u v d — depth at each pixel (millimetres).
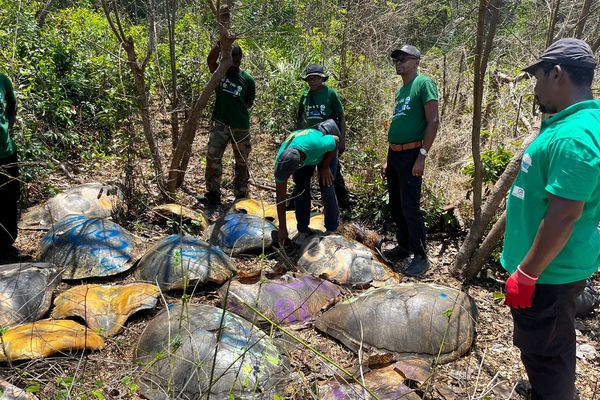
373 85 7934
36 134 5648
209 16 8398
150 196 5543
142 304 3455
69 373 2881
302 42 9375
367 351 3170
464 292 3824
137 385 2504
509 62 8547
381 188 5406
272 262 4375
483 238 4785
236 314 3363
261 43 9203
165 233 4945
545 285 2283
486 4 3633
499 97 7746
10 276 3496
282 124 8000
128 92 6668
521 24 7480
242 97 5434
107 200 5023
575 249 2213
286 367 2873
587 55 2180
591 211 2189
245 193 5785
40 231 4730
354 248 4234
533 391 2570
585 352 3424
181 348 2771
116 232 4211
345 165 6645
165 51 7875
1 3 7203
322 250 4203
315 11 9609
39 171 5363
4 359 2812
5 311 3258
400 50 4219
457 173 6195
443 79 7902
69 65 7074
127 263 4012
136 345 3051
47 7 7918
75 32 7949
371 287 3965
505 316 3830
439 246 4996
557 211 2025
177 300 3701
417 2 10320
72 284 3885
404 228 4668
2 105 3990
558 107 2238
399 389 2656
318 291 3711
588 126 2023
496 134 6605
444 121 7066
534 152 2188
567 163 2004
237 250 4441
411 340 3182
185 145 5465
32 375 2818
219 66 5086
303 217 4672
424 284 3670
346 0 9703
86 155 6332
